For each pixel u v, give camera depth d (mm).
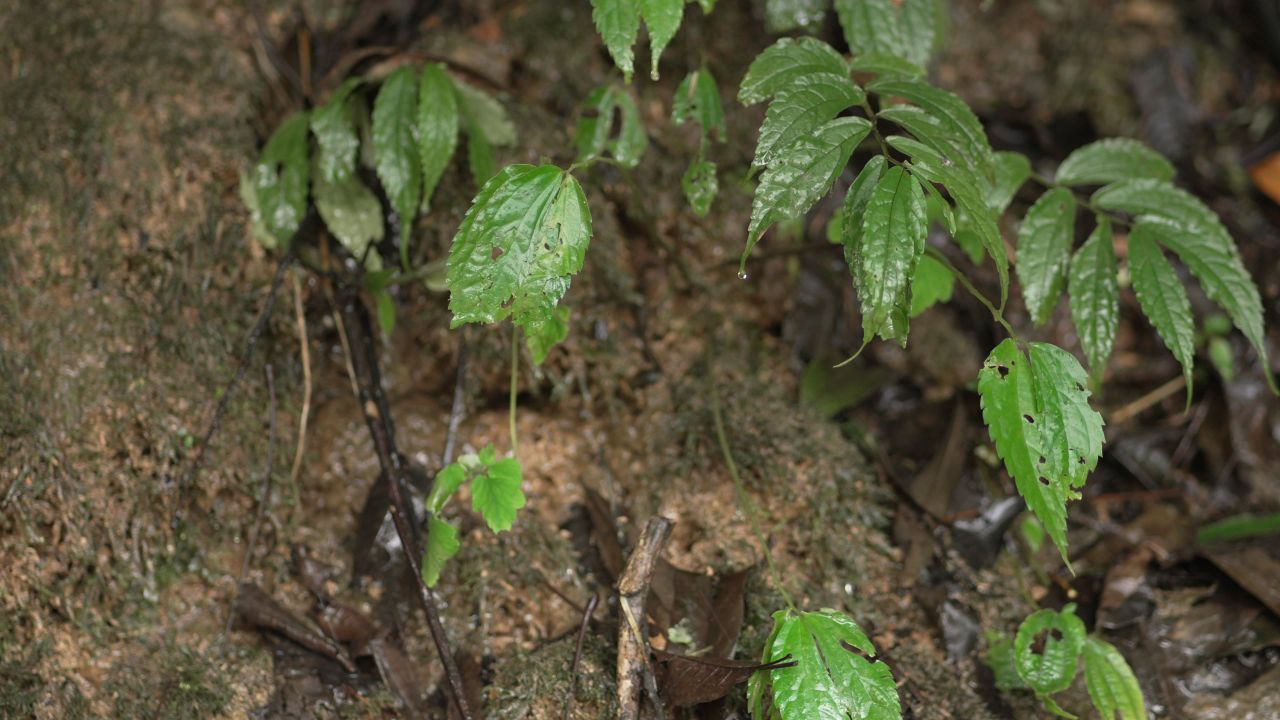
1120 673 1136
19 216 1183
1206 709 1183
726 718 1122
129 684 1134
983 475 1262
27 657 1132
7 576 1137
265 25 1264
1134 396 1349
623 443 1244
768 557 1138
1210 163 1433
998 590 1219
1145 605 1225
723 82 1325
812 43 1084
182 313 1197
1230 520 1258
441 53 1295
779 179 1032
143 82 1216
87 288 1183
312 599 1184
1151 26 1479
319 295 1235
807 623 1074
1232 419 1319
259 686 1143
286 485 1204
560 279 1044
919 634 1192
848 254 1042
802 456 1225
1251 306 1120
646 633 1107
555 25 1317
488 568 1190
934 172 1031
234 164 1220
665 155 1295
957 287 1339
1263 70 1488
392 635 1171
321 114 1188
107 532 1159
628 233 1284
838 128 1045
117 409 1169
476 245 1039
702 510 1211
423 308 1249
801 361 1290
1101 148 1178
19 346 1161
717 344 1279
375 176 1236
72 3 1227
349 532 1205
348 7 1285
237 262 1215
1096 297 1131
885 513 1232
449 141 1166
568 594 1187
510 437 1236
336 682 1149
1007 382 1038
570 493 1229
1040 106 1444
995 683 1181
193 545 1181
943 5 1322
